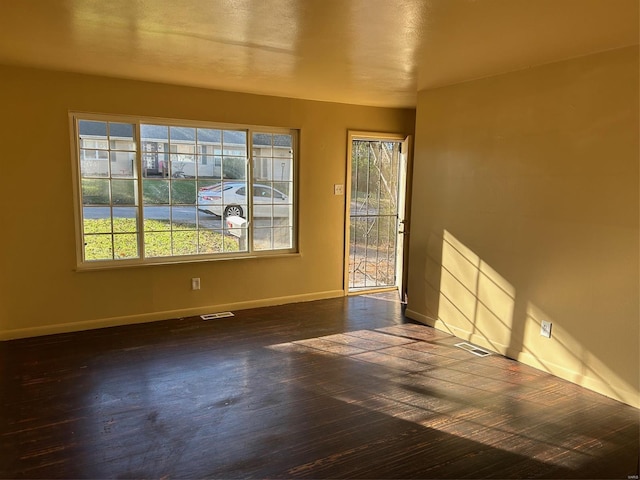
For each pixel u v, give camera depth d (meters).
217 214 4.72
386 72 3.63
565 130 3.14
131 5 2.25
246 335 4.11
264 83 4.15
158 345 3.82
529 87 3.36
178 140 4.43
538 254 3.38
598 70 2.93
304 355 3.67
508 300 3.64
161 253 4.48
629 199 2.82
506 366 3.49
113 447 2.38
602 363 3.02
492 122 3.67
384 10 2.28
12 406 2.79
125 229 4.28
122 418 2.67
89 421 2.63
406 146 5.35
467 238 3.97
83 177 4.06
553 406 2.88
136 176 4.26
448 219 4.16
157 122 4.27
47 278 3.97
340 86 4.23
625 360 2.90
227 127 4.62
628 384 2.89
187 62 3.42
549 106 3.23
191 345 3.84
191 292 4.61
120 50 3.10
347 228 5.43
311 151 5.07
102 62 3.47
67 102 3.87
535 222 3.38
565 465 2.30
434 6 2.20
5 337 3.87
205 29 2.63
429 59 3.20
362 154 5.49
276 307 5.02
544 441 2.50
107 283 4.21
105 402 2.85
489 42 2.79
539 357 3.42
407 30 2.58
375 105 5.30
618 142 2.85
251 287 4.94
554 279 3.28
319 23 2.50
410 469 2.25
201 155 4.57
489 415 2.77
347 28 2.57
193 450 2.37
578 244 3.11
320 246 5.30
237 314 4.73
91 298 4.16
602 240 2.97
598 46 2.82
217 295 4.76
